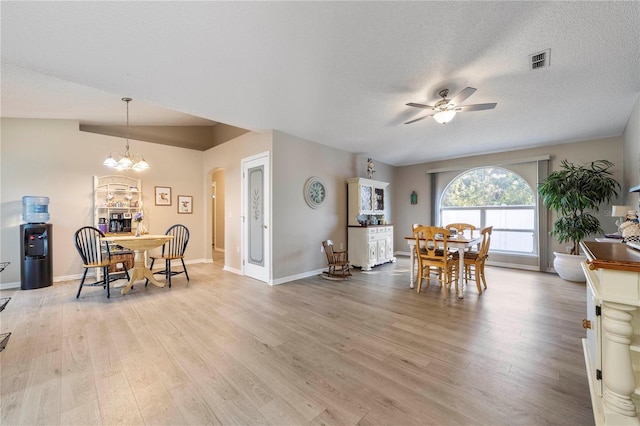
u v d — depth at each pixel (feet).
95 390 5.49
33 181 13.99
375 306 10.55
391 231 19.65
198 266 18.74
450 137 15.06
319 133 14.43
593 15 5.67
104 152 16.12
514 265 17.95
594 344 4.62
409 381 5.82
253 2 5.26
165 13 5.52
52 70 7.77
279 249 14.17
